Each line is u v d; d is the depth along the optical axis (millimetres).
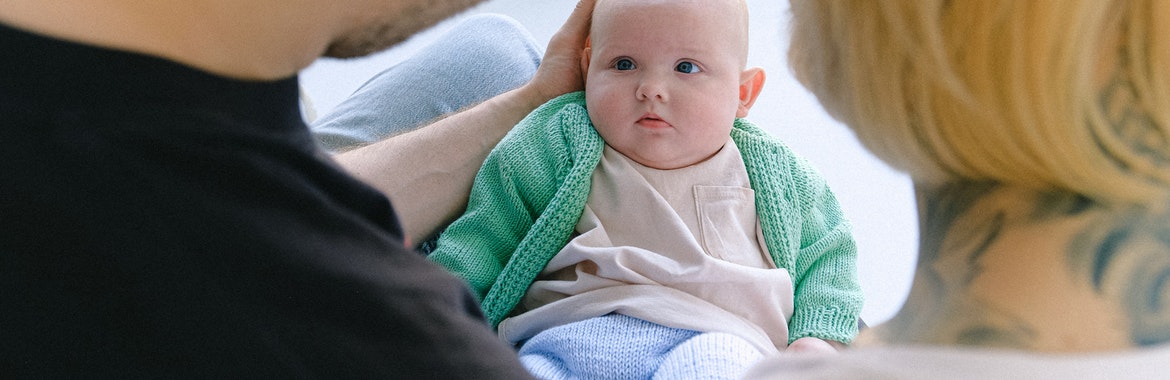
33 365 585
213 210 577
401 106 1765
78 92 537
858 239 1787
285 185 603
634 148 1445
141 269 569
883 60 552
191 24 551
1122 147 531
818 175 1546
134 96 547
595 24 1492
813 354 608
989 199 581
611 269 1347
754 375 632
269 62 589
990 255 576
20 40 527
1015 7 508
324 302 616
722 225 1420
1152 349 538
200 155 568
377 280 633
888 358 570
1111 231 555
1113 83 531
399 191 1513
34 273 561
